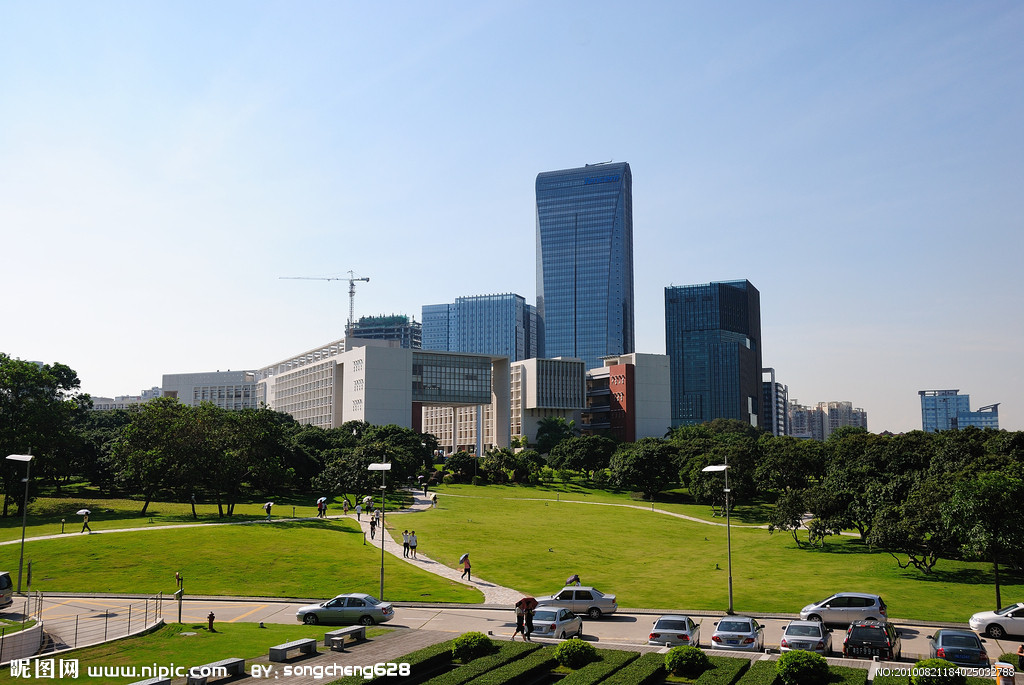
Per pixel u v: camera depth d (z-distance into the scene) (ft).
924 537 246.06
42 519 329.31
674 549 323.78
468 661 124.16
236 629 154.81
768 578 245.45
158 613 171.83
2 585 183.83
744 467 504.84
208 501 439.22
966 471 257.75
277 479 398.01
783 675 109.19
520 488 592.60
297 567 237.66
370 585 218.59
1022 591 215.31
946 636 125.18
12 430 350.02
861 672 110.22
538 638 142.10
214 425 372.58
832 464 431.43
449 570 247.50
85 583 215.92
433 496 485.97
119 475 378.73
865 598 168.04
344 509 392.27
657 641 135.44
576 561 278.87
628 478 568.41
